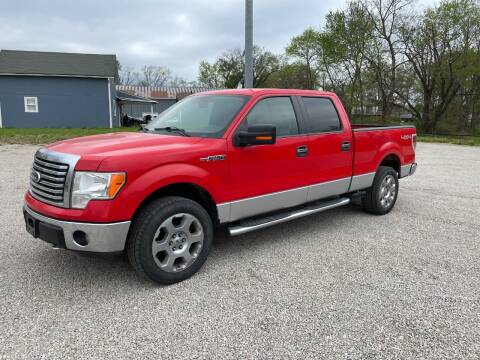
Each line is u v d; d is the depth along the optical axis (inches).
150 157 133.4
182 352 104.3
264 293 137.0
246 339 110.2
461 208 257.9
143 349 105.3
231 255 172.2
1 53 1150.3
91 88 1151.6
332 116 203.8
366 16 1320.1
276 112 177.0
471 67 1264.8
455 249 181.5
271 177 171.3
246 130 161.0
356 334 112.8
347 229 211.3
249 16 374.0
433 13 1283.2
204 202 158.2
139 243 133.3
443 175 394.6
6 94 1087.6
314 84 1988.2
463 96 1430.9
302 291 138.6
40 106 1118.4
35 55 1178.0
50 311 123.3
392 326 117.0
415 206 263.1
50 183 132.6
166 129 171.5
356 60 1357.0
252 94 171.2
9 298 131.0
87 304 128.0
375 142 225.8
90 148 135.3
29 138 651.5
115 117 1263.5
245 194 162.6
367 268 159.0
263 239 194.1
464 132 1417.3
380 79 1373.0
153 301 130.6
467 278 150.3
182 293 136.6
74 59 1202.6
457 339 110.7
